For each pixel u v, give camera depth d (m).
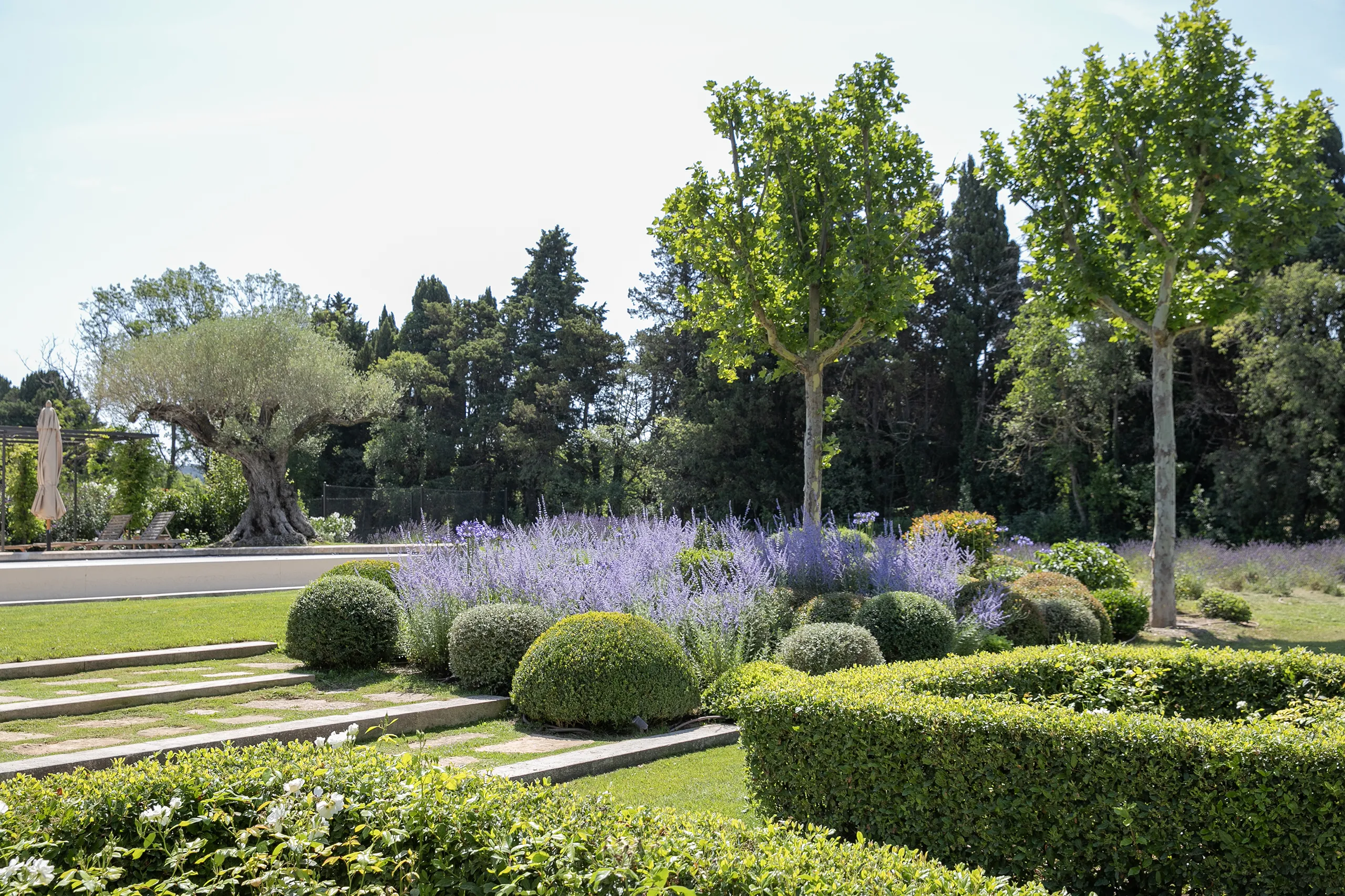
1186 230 11.02
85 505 20.81
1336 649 10.31
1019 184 12.41
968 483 28.08
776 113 10.70
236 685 6.77
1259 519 23.31
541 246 39.62
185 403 19.41
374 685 7.04
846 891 2.22
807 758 3.85
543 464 33.78
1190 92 10.87
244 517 20.08
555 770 4.77
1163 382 11.95
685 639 7.06
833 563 8.99
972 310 29.42
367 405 21.73
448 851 2.43
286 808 2.51
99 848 2.50
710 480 29.83
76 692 6.42
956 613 8.44
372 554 16.84
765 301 11.27
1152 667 4.88
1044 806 3.31
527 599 7.88
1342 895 2.92
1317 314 22.17
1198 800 3.12
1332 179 24.61
